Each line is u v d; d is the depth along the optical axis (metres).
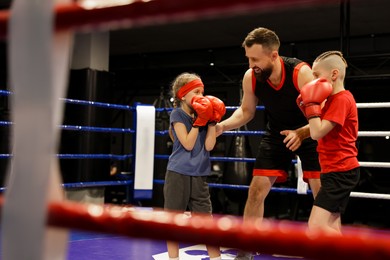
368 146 6.80
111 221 0.65
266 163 2.47
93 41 6.35
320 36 7.65
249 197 2.52
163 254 3.13
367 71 6.88
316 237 0.56
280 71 2.30
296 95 2.31
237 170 5.96
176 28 7.40
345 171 2.01
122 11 0.63
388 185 6.41
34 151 0.60
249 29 7.42
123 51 9.01
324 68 2.05
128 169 7.56
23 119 0.60
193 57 8.68
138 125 4.24
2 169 6.09
